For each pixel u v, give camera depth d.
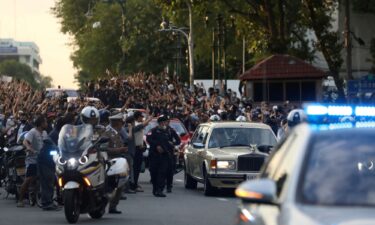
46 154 21.78
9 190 23.94
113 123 25.30
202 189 29.58
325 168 7.65
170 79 61.97
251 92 57.16
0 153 25.98
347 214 6.78
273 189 7.43
